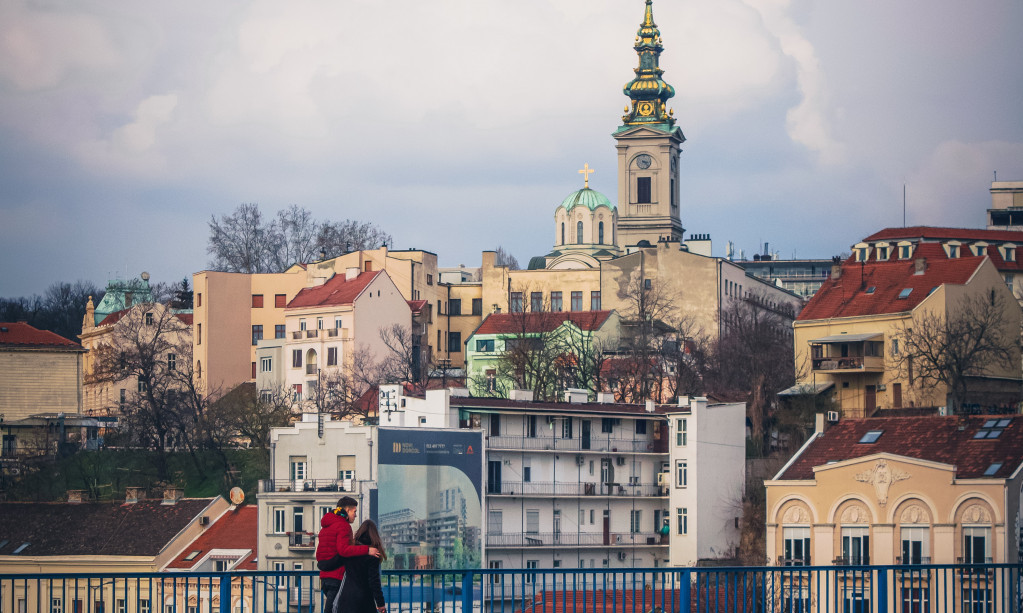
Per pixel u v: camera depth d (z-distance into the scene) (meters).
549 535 123.50
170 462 151.38
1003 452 97.44
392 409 126.75
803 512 103.94
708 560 126.12
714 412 129.25
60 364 175.38
